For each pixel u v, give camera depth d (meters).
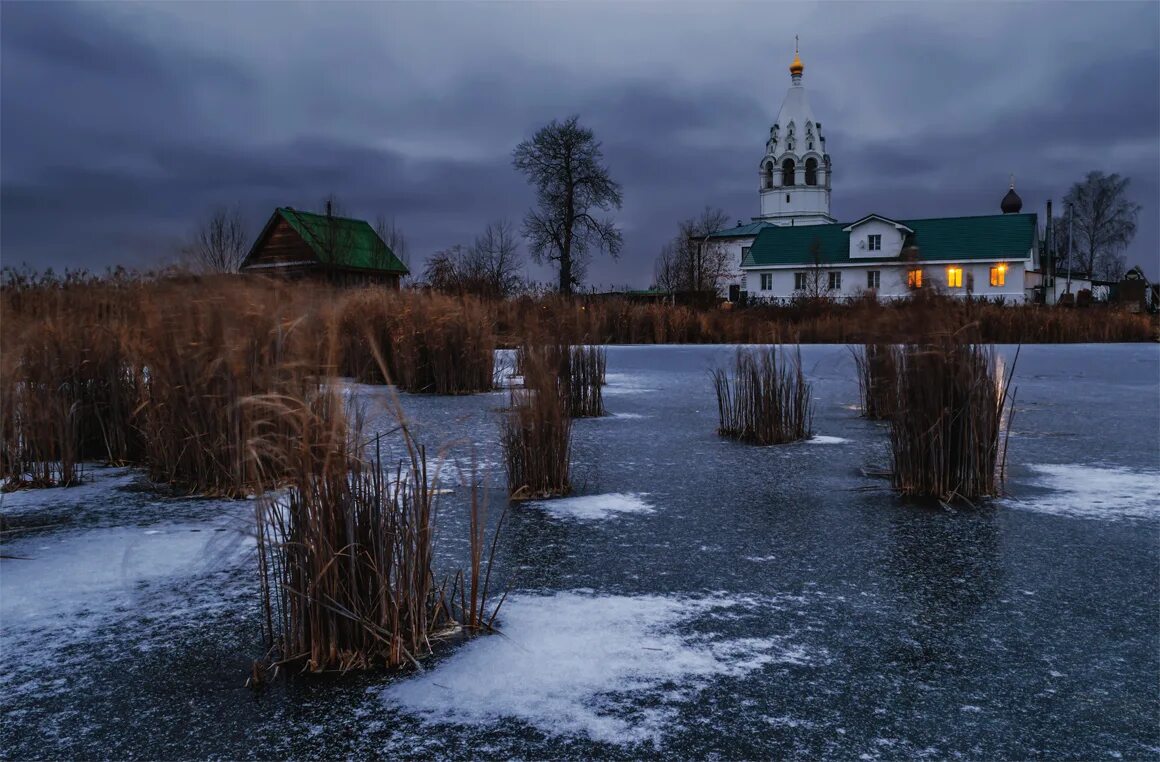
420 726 1.99
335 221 21.59
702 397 9.20
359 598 2.35
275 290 4.25
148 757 1.86
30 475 4.80
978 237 43.12
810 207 72.75
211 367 4.36
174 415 4.59
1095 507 4.14
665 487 4.62
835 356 13.88
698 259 55.41
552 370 4.79
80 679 2.26
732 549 3.44
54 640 2.53
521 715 2.04
